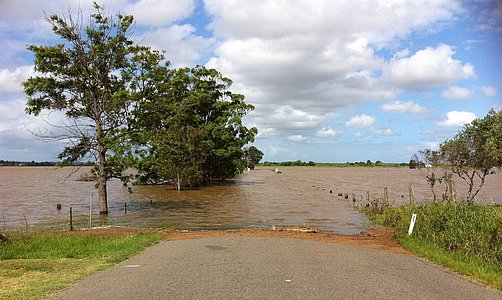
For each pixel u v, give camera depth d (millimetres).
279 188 55375
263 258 11922
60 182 74125
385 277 9750
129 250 13195
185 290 8367
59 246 14047
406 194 43250
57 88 28125
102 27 28703
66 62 28078
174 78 48062
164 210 30688
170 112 31859
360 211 29016
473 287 9031
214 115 57938
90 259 11961
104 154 29266
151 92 29891
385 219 23172
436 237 14625
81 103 29031
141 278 9461
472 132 26172
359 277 9672
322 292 8273
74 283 9094
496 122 25703
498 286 9016
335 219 25266
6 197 43094
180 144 34750
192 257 12102
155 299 7777
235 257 12070
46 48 27234
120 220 25328
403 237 16062
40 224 23656
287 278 9406
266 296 7934
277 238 16453
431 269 10898
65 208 32625
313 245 14680
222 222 24188
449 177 26500
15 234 16859
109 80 29578
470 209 16438
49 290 8477
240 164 61875
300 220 24906
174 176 51594
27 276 9766
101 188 28969
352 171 157500
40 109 27922
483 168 25547
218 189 53188
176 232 19031
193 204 34969
